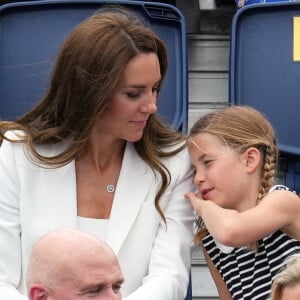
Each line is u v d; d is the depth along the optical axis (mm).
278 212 11133
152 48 11062
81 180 11664
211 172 11430
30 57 16141
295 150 16141
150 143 11766
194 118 17406
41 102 11688
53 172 11477
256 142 11422
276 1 16844
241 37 16344
